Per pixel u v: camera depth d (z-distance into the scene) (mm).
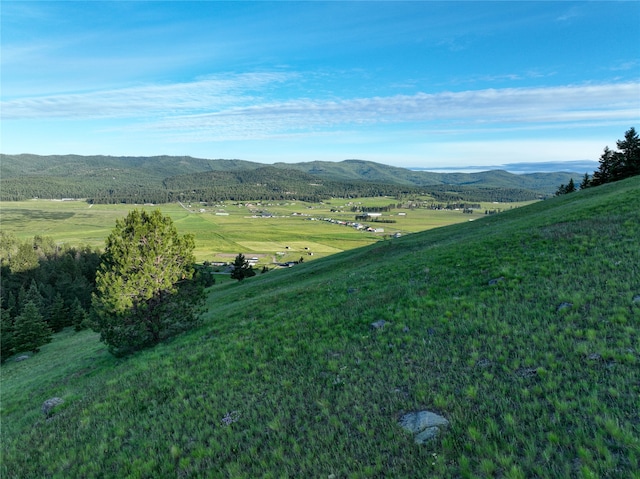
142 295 25859
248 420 11711
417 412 9906
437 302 17828
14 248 129375
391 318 17438
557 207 42906
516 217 50000
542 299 15297
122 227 26438
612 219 24734
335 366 13930
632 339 10820
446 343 13664
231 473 9289
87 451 12148
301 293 29234
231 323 24953
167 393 15203
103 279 25375
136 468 10477
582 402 8719
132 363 21172
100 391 17500
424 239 50656
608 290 14359
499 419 8930
